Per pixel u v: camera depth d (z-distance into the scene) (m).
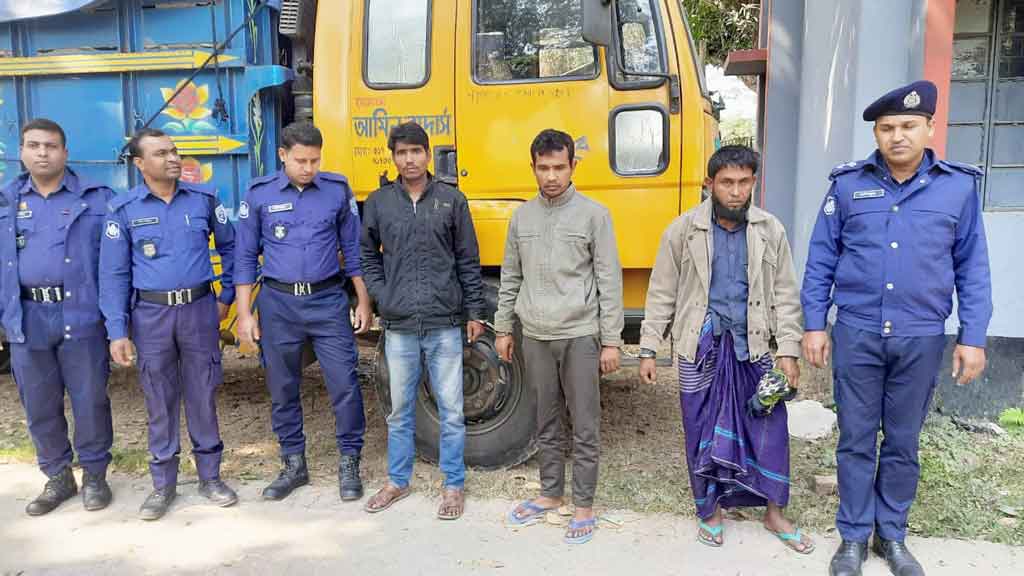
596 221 3.16
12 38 4.23
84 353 3.51
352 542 3.30
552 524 3.43
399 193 3.40
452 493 3.54
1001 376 4.50
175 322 3.44
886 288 2.80
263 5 4.05
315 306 3.55
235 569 3.09
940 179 2.76
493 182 3.80
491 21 3.76
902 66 4.57
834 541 3.25
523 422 3.82
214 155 4.10
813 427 4.43
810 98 5.86
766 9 7.49
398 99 3.84
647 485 3.80
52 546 3.29
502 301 3.38
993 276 4.49
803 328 3.03
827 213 2.98
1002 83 4.64
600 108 3.68
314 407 5.11
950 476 3.77
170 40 4.06
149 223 3.39
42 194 3.42
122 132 4.18
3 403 5.30
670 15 3.63
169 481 3.60
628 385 5.51
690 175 3.65
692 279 3.11
